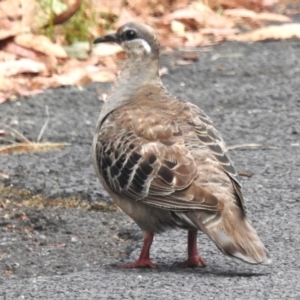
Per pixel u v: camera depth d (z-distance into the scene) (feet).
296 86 55.31
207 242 35.06
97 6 67.67
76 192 40.22
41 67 57.31
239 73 58.34
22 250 35.06
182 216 30.99
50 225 37.47
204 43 66.39
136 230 36.86
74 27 63.52
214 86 55.88
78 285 30.50
